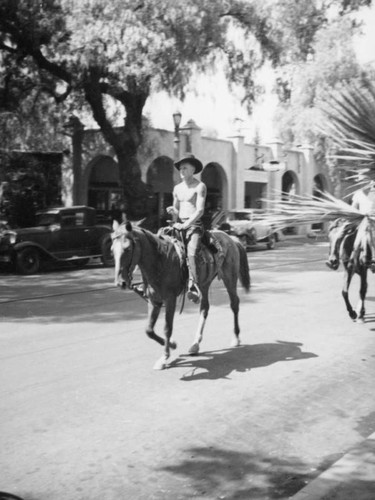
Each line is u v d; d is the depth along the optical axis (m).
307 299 11.48
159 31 18.64
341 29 23.36
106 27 17.94
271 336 8.25
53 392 5.73
